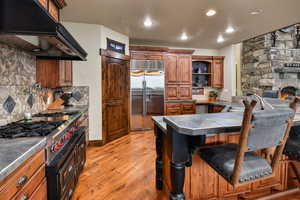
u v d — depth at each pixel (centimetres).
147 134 452
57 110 288
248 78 594
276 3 277
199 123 127
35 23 132
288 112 107
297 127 163
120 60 427
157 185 208
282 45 523
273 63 511
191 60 537
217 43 535
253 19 341
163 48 480
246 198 183
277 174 191
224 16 328
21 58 214
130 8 294
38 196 121
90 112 367
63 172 149
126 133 448
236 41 507
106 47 385
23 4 130
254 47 566
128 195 198
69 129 198
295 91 444
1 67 175
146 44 536
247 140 103
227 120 139
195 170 170
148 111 483
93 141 368
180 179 141
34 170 115
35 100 254
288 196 187
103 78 375
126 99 449
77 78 360
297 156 145
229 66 559
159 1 271
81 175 243
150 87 479
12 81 194
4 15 129
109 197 195
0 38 157
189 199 170
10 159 91
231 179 112
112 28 393
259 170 115
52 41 169
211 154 133
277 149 116
